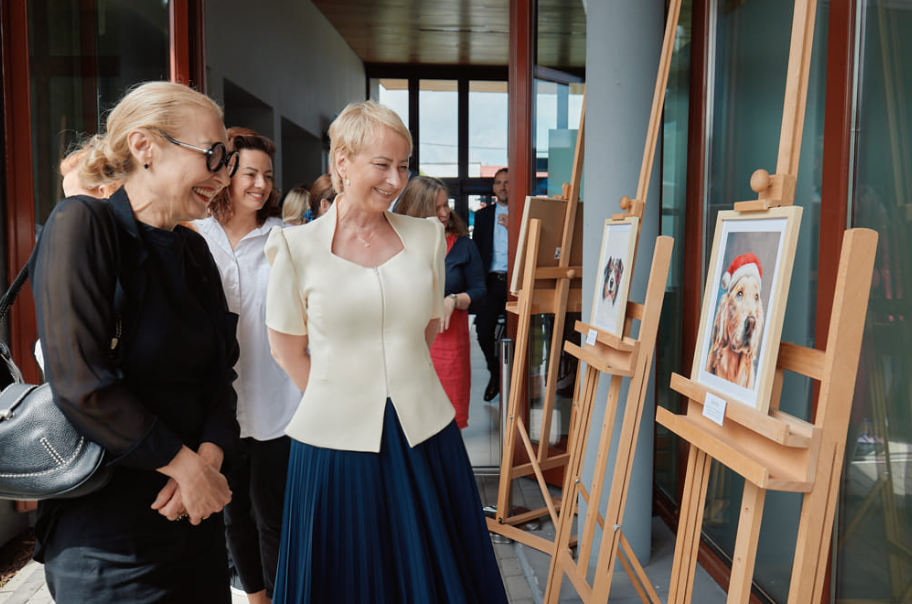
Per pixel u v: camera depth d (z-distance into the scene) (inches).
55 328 42.9
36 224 123.0
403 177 61.9
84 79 127.0
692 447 56.8
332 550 61.4
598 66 95.6
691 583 55.7
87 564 46.9
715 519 100.0
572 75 136.0
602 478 77.7
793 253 46.6
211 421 52.9
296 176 403.2
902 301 62.6
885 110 63.6
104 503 46.9
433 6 358.6
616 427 97.0
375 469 60.8
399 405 61.2
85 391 42.8
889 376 64.4
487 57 462.3
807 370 44.7
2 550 116.3
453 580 61.1
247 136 83.2
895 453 63.9
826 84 71.9
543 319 139.3
